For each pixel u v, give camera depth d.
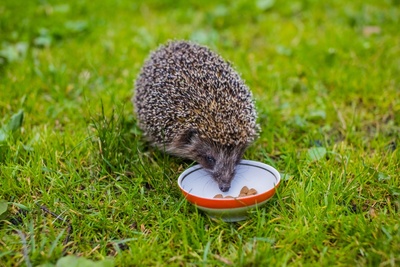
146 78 1.05
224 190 0.95
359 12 1.39
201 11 1.44
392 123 1.08
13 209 0.93
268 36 1.34
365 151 1.03
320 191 0.93
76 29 1.33
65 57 1.24
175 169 1.01
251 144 1.02
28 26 1.32
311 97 1.14
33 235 0.88
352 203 0.93
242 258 0.85
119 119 1.03
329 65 1.22
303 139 1.05
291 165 0.98
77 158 1.00
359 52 1.25
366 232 0.87
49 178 0.96
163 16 1.42
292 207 0.92
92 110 1.09
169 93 1.00
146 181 0.97
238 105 0.99
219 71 1.01
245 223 0.90
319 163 0.98
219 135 0.98
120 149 1.00
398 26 1.34
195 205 0.90
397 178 0.95
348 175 0.97
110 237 0.89
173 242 0.88
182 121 0.99
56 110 1.10
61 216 0.92
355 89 1.15
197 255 0.86
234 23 1.39
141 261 0.86
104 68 1.22
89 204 0.93
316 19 1.38
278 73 1.19
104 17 1.39
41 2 1.43
